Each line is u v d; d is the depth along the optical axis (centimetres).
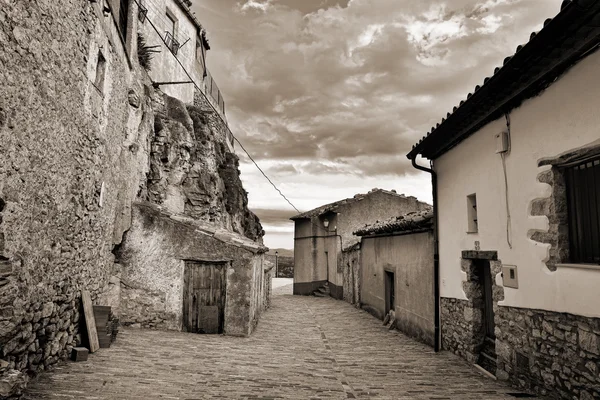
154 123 1372
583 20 409
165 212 1045
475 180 736
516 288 598
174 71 1822
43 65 485
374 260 1525
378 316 1448
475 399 528
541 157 538
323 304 1983
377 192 2453
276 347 908
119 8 894
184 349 794
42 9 477
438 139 850
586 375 453
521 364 586
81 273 677
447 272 872
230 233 1108
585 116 455
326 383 612
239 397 505
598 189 459
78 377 520
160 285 999
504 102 606
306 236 2619
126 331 916
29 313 478
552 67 494
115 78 852
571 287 479
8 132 413
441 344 903
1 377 365
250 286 1012
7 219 420
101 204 774
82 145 645
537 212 546
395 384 618
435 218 924
